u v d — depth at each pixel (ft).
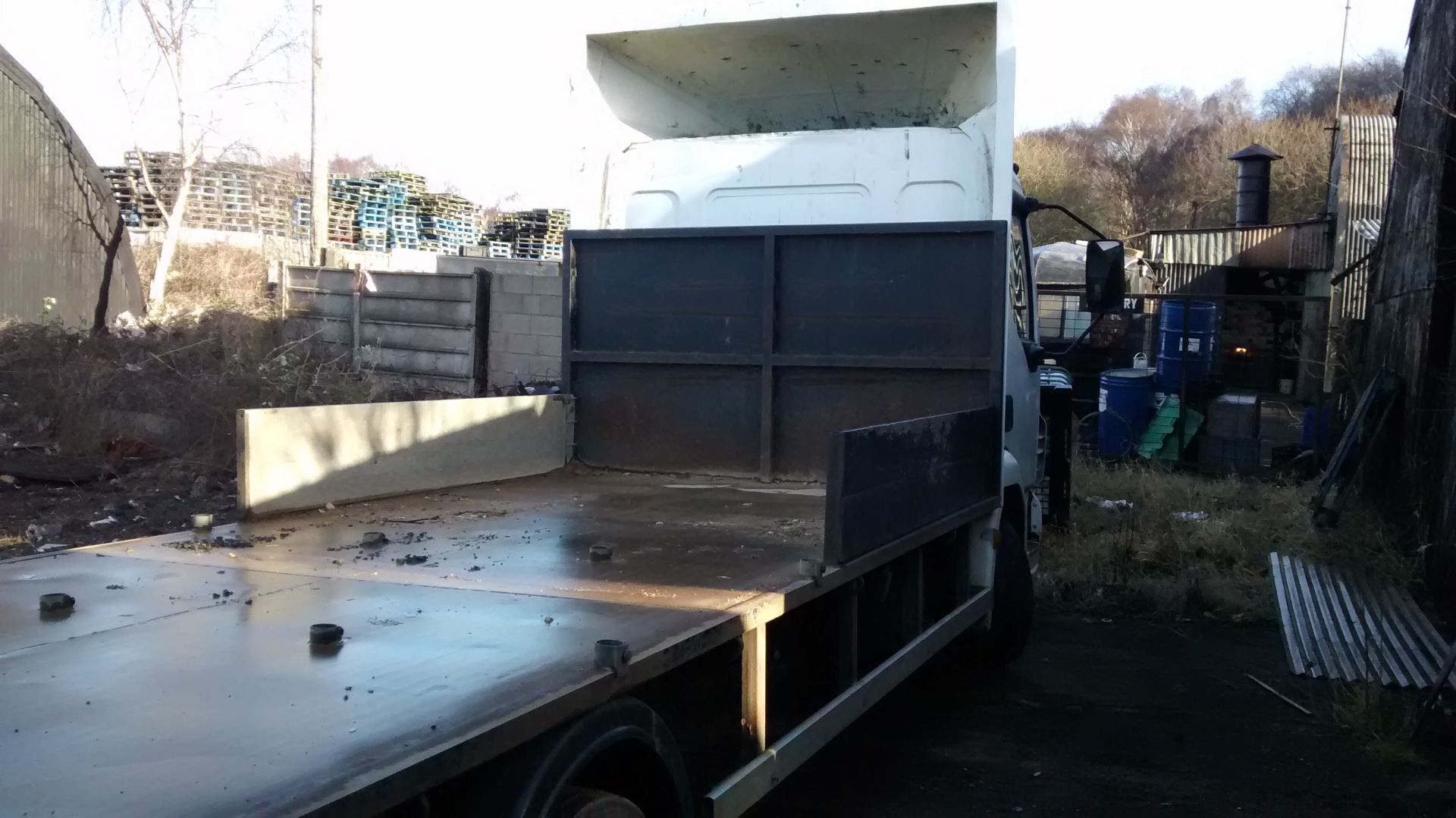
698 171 20.02
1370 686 18.86
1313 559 28.14
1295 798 15.60
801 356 17.49
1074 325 65.10
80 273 52.65
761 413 17.78
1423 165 31.53
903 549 12.79
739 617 9.34
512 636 8.54
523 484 17.34
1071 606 26.78
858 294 17.33
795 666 11.38
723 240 18.06
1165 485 38.29
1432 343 29.01
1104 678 21.31
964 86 20.08
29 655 7.84
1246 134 144.56
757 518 14.47
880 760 16.83
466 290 43.04
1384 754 16.98
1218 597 26.27
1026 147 145.79
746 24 19.03
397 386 43.21
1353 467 32.04
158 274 56.54
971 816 14.78
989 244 16.57
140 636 8.38
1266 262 82.33
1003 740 17.80
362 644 8.27
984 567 16.61
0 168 48.55
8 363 37.96
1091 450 48.26
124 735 6.31
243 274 62.34
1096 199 144.36
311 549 11.99
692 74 21.09
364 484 14.94
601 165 20.47
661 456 18.47
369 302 45.55
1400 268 34.55
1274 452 44.57
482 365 43.21
